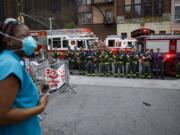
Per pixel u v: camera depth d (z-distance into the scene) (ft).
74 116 26.04
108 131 21.91
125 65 55.11
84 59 59.06
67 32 84.17
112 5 146.20
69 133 21.52
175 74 55.77
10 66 5.73
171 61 56.13
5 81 5.59
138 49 64.85
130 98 34.19
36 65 32.24
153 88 41.70
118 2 132.98
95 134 21.29
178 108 29.14
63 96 35.14
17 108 5.83
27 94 6.13
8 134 6.02
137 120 24.80
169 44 59.21
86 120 24.81
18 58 6.26
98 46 80.74
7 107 5.56
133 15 130.82
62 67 37.22
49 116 25.93
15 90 5.71
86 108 29.07
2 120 5.57
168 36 59.31
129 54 56.03
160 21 125.08
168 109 28.76
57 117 25.66
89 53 59.77
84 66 59.00
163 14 124.36
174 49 58.75
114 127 22.86
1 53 6.16
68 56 63.67
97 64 57.88
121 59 55.06
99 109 28.63
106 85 44.29
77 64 61.72
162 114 26.78
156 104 31.01
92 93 37.29
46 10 221.46
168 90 40.06
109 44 87.56
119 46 86.22
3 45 6.37
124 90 39.73
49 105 30.22
